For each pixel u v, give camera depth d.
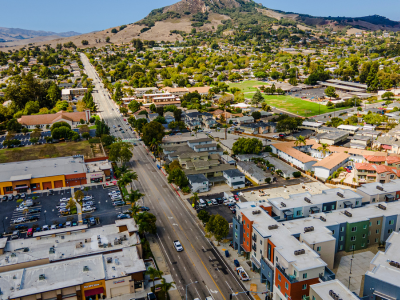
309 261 87.81
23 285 90.12
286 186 169.50
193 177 170.12
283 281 88.00
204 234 130.00
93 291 93.62
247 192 163.88
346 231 109.19
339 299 76.62
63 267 98.12
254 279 103.81
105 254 105.06
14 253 102.56
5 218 144.88
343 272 100.31
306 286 85.75
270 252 98.12
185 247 121.81
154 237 128.50
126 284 96.06
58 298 89.62
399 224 113.25
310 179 179.38
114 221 140.12
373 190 130.50
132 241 111.12
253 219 109.81
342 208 123.50
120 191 169.12
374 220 111.25
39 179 171.38
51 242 110.94
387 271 84.31
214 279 104.50
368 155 191.62
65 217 144.75
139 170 196.12
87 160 198.25
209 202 152.12
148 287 100.56
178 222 139.00
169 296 97.56
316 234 100.88
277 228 103.94
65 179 175.25
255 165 189.00
